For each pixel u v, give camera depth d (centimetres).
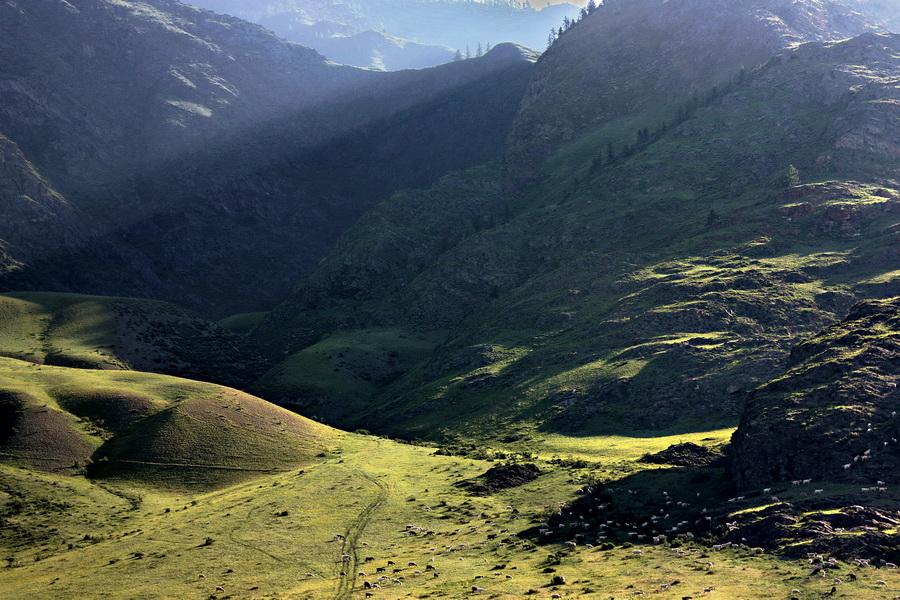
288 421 17162
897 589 6169
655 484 10638
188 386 18162
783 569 6912
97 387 17275
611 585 7019
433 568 8344
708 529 8531
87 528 11875
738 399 16625
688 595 6419
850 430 9394
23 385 17050
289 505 11506
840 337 11750
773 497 8731
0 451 14375
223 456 14800
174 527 11025
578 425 17300
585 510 9988
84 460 14538
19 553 10900
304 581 8394
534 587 7219
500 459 14638
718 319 19912
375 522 10562
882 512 7800
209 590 8325
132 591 8500
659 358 18762
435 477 13038
